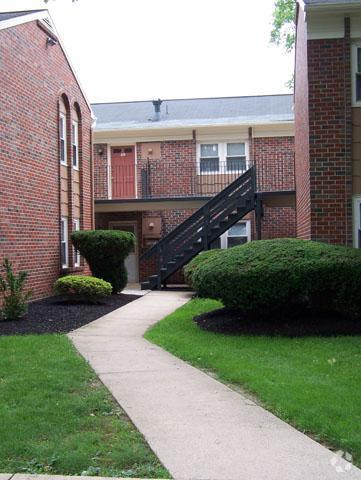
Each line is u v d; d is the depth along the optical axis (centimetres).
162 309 1195
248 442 413
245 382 568
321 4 1016
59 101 1470
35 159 1304
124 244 1445
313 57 1045
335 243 1045
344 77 1038
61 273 1449
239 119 2019
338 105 1041
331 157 1045
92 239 1417
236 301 876
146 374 619
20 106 1220
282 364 639
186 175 2025
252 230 1989
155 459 386
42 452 391
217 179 2012
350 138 1041
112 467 373
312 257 862
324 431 421
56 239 1431
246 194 1625
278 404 488
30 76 1280
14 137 1189
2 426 438
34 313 1094
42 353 704
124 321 1025
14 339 803
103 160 2070
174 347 761
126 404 507
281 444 409
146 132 2041
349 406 473
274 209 1980
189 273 1314
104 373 623
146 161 2048
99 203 1861
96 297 1261
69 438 418
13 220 1180
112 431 438
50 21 1385
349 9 1023
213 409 492
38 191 1320
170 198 1839
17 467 373
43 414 468
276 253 881
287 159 1980
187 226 1644
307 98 1070
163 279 1652
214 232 1633
